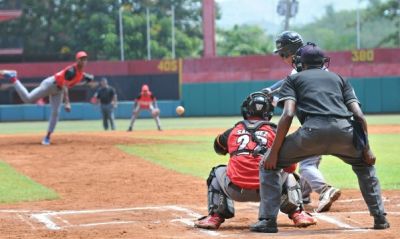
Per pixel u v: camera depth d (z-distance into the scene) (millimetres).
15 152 29891
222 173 12883
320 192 15289
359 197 17422
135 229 12969
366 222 13352
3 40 102750
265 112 13086
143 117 79188
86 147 31797
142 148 31953
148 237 11938
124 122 69062
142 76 82875
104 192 19172
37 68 82875
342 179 21141
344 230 12422
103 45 113125
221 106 79500
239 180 12547
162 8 132000
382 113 76750
